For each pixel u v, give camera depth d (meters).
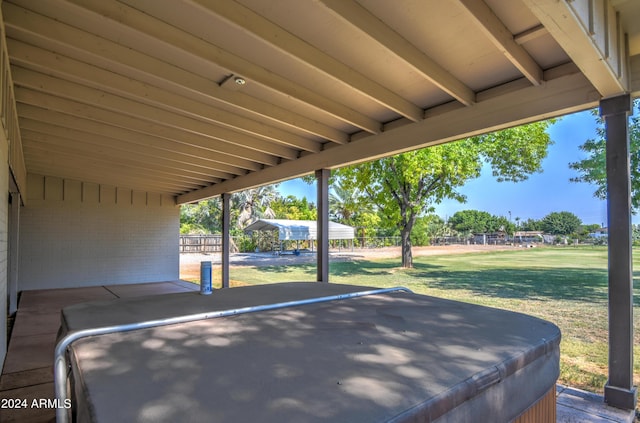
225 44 2.97
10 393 2.91
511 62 3.07
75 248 8.89
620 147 2.74
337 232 17.91
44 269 8.52
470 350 1.40
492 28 2.49
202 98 4.05
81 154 6.28
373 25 2.58
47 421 2.48
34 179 8.44
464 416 1.08
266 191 26.41
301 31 2.78
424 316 1.97
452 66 3.17
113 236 9.40
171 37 2.74
